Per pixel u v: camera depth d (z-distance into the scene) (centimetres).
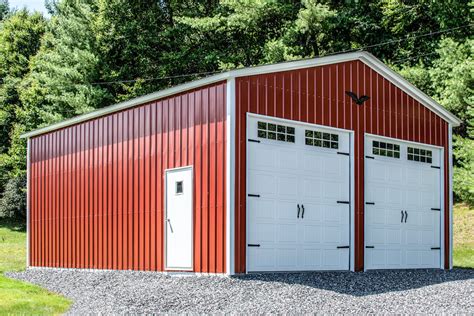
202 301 884
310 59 1221
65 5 3475
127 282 1103
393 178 1394
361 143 1323
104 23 3041
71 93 3039
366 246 1309
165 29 3095
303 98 1209
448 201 1526
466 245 1998
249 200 1094
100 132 1429
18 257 2078
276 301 874
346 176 1288
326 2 2689
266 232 1118
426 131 1484
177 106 1207
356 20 2586
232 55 2883
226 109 1088
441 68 2336
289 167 1173
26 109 3572
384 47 2680
